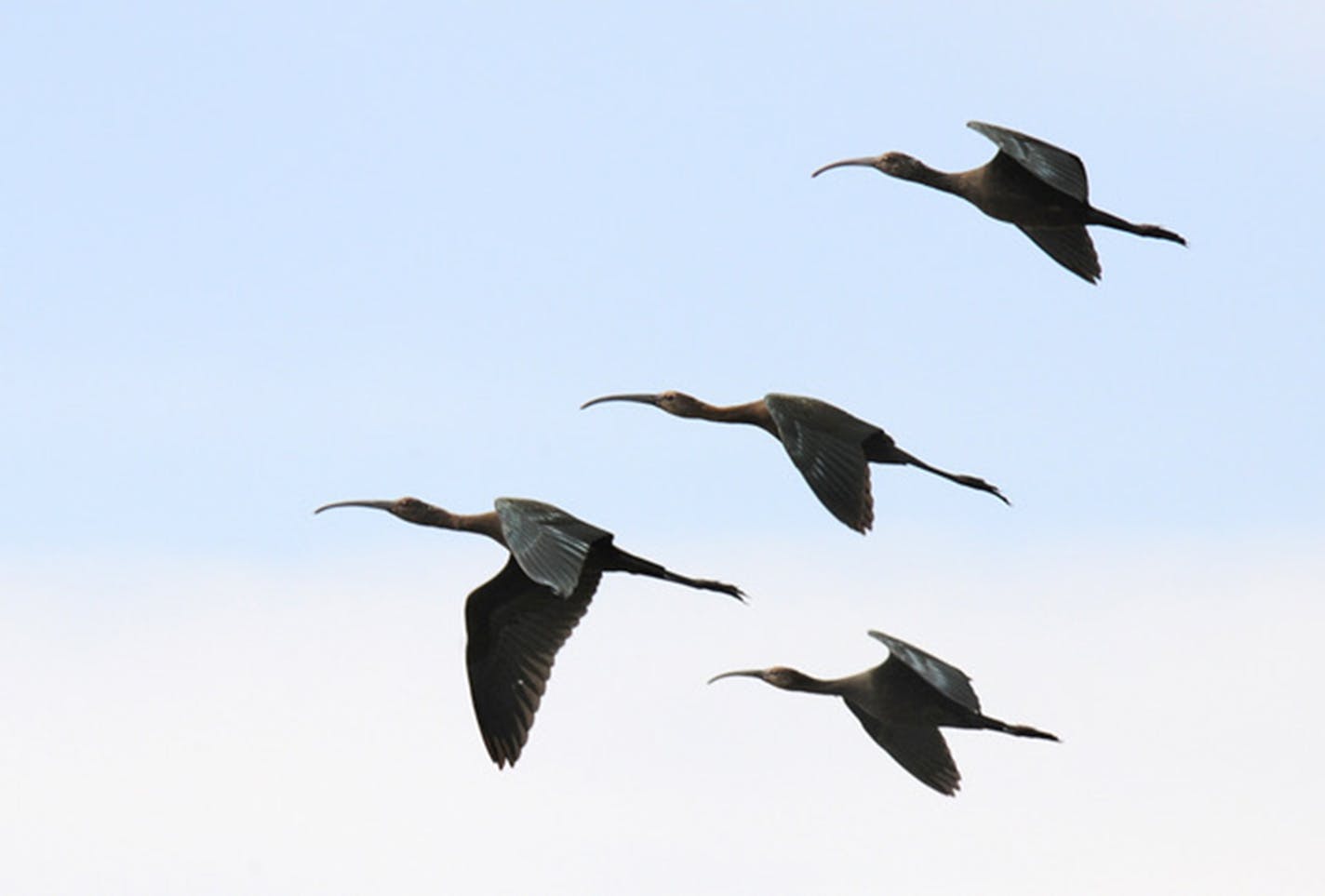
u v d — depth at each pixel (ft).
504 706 100.32
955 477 106.32
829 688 108.99
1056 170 100.42
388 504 108.06
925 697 107.65
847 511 101.55
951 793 107.55
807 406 103.19
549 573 86.84
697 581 99.86
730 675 108.99
